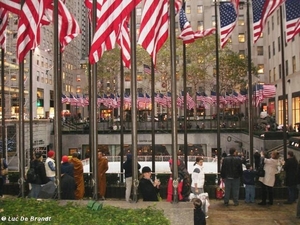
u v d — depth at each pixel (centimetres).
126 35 1299
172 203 861
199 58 4697
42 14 1081
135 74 948
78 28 1301
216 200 1241
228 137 3744
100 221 674
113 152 3772
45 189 975
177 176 898
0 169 1204
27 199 893
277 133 2836
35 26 1073
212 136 3769
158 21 1009
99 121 4275
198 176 1036
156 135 3716
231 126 4034
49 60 5666
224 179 1157
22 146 1065
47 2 1090
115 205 839
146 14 983
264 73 5366
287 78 4059
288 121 4022
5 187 1366
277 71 4559
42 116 5297
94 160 976
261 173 1130
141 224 661
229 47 5500
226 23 1460
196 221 771
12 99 4662
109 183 1373
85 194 1270
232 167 1126
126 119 4825
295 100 3791
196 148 3803
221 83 4712
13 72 4469
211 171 1881
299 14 1387
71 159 1164
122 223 664
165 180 1358
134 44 958
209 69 5469
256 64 5416
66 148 3809
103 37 927
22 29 1076
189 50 4503
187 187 959
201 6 6259
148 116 5728
